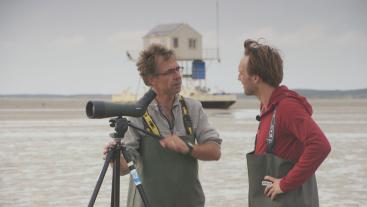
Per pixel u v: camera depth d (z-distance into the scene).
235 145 22.73
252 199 5.34
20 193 13.02
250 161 5.33
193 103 6.24
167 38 67.31
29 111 72.00
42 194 12.87
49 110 77.06
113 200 5.46
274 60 5.30
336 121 41.09
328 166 16.84
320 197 12.34
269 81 5.31
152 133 5.77
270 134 5.26
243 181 14.37
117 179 5.45
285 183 5.05
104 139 25.95
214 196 12.51
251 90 5.44
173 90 6.00
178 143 5.76
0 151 21.22
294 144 5.19
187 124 6.09
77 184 14.12
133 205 6.05
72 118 47.91
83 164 17.64
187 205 6.00
